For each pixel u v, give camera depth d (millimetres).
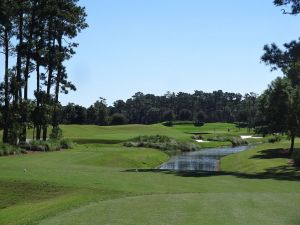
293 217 13953
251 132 137375
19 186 21672
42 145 47562
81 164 37031
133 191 20672
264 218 13789
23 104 47438
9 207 18766
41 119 51031
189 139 98812
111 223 13375
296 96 51125
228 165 48719
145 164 48531
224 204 16422
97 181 23250
